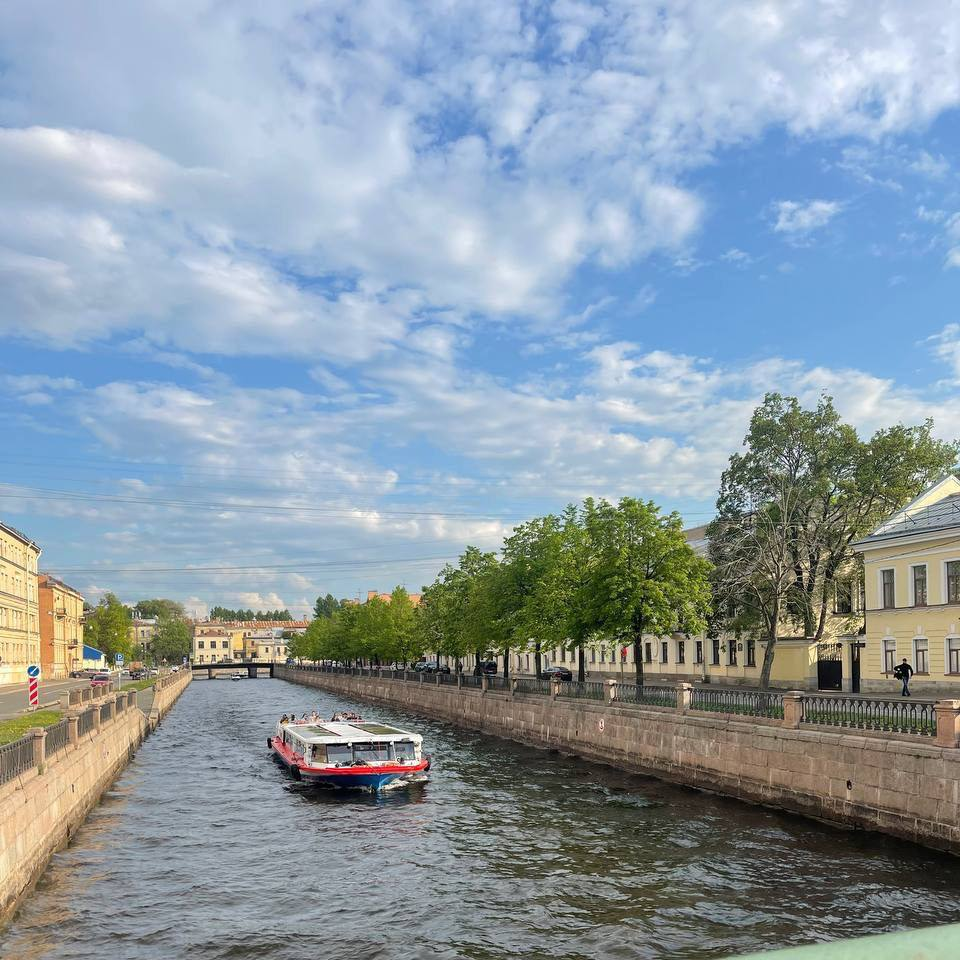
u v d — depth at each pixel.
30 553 86.12
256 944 15.66
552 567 48.56
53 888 18.97
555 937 15.62
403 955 15.05
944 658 38.38
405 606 94.06
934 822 19.53
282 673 155.25
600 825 23.88
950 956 1.75
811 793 23.55
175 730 55.75
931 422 51.34
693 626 40.78
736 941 15.03
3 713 38.88
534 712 43.44
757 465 51.56
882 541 42.31
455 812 26.84
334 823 25.75
